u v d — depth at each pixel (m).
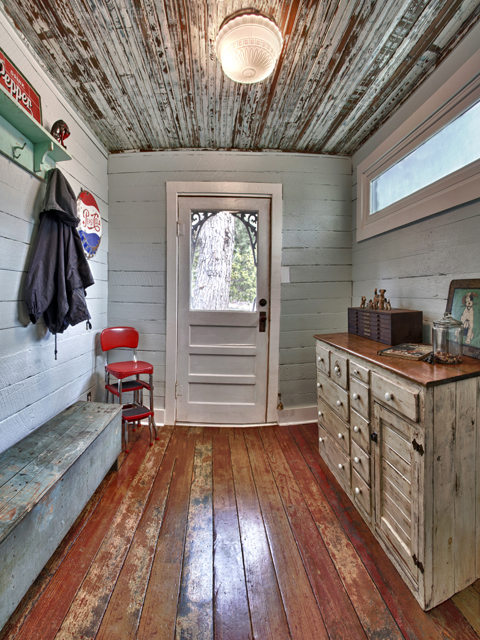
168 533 1.46
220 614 1.10
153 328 2.64
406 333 1.72
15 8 1.31
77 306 1.75
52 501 1.21
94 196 2.35
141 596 1.15
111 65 1.63
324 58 1.56
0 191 1.40
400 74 1.69
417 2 1.25
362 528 1.50
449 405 1.10
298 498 1.72
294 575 1.25
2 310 1.43
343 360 1.70
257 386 2.69
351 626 1.06
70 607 1.11
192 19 1.33
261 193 2.57
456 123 1.54
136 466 2.03
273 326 2.64
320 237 2.66
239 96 1.88
